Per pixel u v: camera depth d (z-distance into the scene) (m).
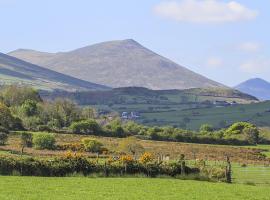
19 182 81.06
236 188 88.31
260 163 162.75
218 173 100.38
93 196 72.00
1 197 67.69
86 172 94.62
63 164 93.56
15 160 91.25
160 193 77.88
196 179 99.50
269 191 86.50
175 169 100.12
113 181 88.44
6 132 191.25
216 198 75.88
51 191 74.44
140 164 98.88
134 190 79.44
